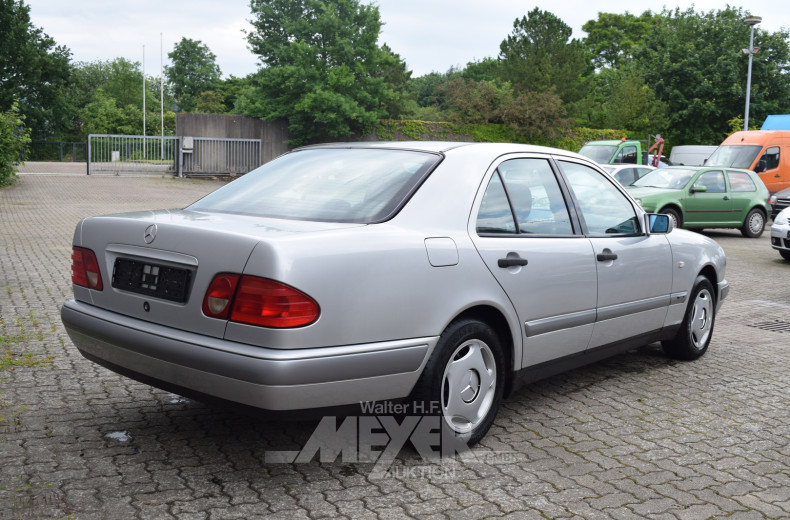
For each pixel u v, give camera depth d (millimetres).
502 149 4309
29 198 21234
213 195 4215
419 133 40594
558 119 42219
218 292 3178
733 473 3750
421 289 3463
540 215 4348
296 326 3068
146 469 3504
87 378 4902
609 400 4910
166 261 3420
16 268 9312
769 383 5492
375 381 3312
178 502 3170
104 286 3715
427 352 3496
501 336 4043
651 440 4180
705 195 17359
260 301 3064
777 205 19672
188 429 4055
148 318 3467
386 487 3396
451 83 42688
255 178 4289
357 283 3240
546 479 3564
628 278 4941
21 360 5238
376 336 3312
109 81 97688
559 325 4336
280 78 37250
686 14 69375
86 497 3182
